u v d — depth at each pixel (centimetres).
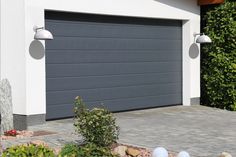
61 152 577
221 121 1101
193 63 1386
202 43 1373
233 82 1308
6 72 1039
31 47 1014
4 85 934
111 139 733
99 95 1186
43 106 1035
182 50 1388
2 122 923
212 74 1357
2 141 825
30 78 1012
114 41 1216
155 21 1312
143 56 1287
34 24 1020
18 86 1019
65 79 1114
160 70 1334
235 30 1298
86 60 1155
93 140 716
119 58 1229
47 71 1077
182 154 599
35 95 1021
